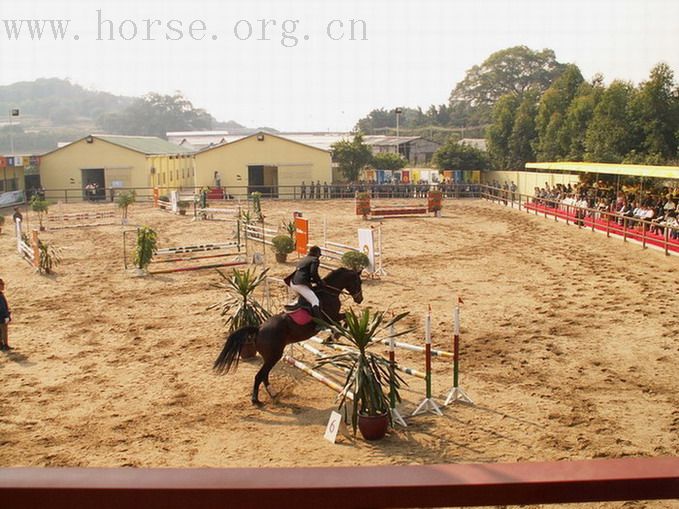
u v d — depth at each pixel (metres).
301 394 11.61
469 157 56.94
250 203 48.59
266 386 11.24
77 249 28.78
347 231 32.94
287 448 9.45
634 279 20.34
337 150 57.59
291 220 37.59
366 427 9.55
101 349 14.35
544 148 54.53
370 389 9.59
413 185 51.84
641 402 10.86
